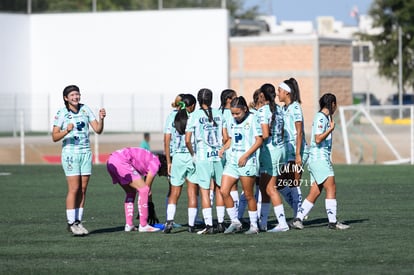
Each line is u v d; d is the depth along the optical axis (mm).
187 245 28594
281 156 31328
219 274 23516
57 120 30750
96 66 123000
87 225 34500
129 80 121625
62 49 124312
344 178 55719
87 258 26375
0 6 121625
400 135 92188
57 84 124562
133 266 24891
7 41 122438
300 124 32281
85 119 31000
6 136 111250
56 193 48719
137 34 121188
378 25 158125
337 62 115812
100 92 122875
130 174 32062
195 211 31812
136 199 44719
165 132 32562
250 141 30547
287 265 24594
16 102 116250
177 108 32281
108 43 122438
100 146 96000
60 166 71938
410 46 155125
